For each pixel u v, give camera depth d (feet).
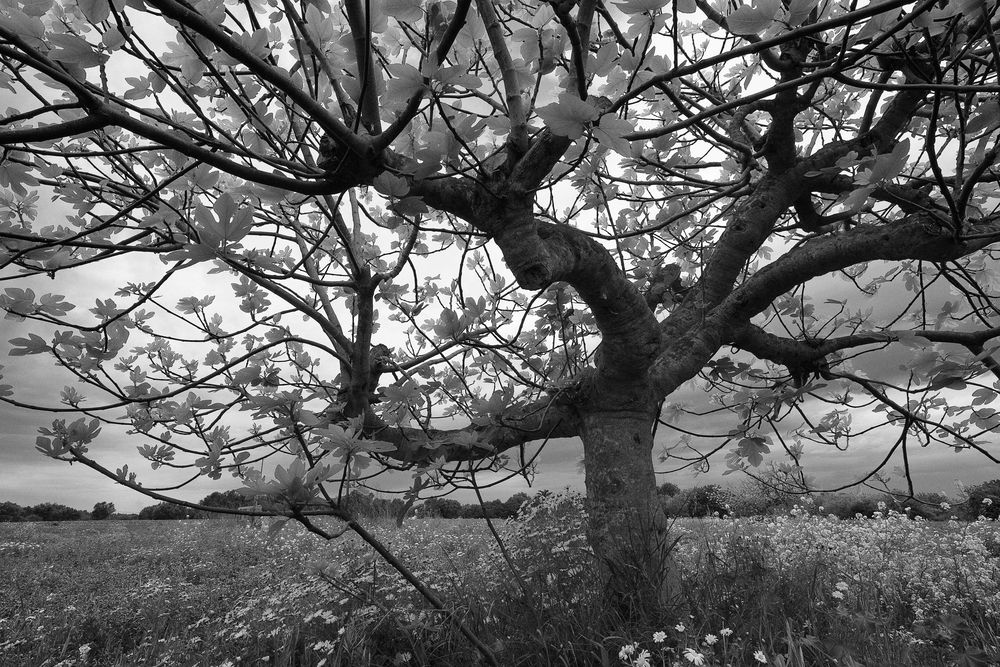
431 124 5.21
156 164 6.72
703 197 11.30
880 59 7.78
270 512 4.75
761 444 9.32
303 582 13.51
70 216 7.35
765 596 8.80
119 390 7.17
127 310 6.47
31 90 4.08
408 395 7.45
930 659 8.57
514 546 13.78
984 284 11.07
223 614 14.87
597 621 7.93
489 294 9.23
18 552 29.73
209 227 3.95
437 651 8.93
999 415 8.86
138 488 5.33
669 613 7.88
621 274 8.03
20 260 6.29
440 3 4.83
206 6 4.05
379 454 8.55
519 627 8.65
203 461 7.14
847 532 15.47
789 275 9.27
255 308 9.08
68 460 5.23
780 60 7.11
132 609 15.76
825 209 10.93
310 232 8.95
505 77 5.40
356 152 4.52
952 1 4.72
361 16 4.45
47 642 13.94
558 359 10.64
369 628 9.80
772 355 10.34
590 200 9.78
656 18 4.42
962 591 11.18
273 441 7.53
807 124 11.71
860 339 10.05
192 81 4.71
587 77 4.62
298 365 9.56
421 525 27.96
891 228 8.71
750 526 17.52
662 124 9.78
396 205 4.98
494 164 6.13
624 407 9.00
